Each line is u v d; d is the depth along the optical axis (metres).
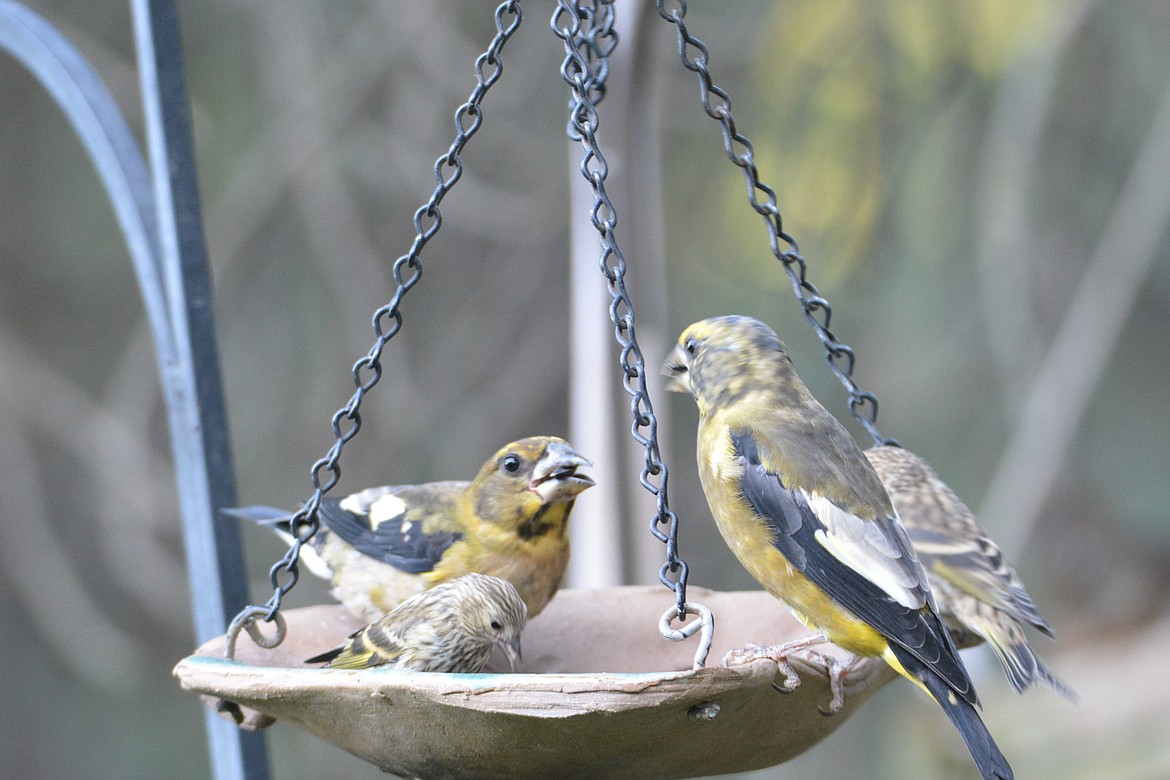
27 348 15.46
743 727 5.10
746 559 6.25
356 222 14.75
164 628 16.62
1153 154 13.99
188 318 7.25
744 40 15.27
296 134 14.37
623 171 9.13
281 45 14.39
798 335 15.34
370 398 15.47
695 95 15.48
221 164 14.73
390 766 5.25
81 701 16.55
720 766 5.41
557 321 16.97
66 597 15.19
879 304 14.95
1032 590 16.27
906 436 15.14
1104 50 14.84
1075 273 15.20
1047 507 16.31
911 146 14.68
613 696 4.50
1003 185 14.01
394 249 15.93
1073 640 15.81
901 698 15.58
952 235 14.75
